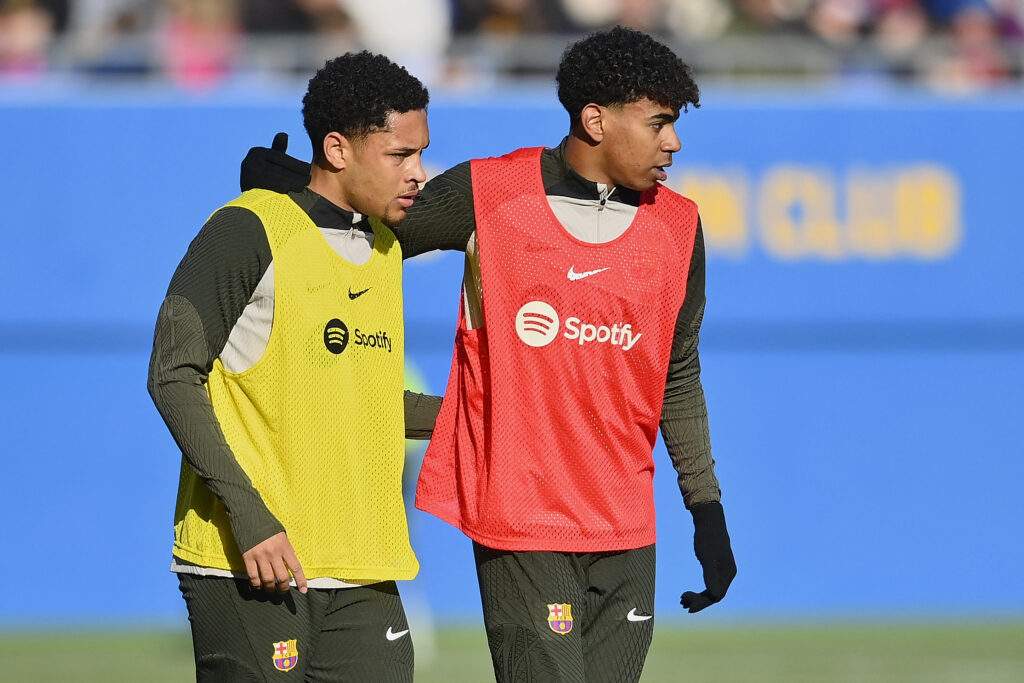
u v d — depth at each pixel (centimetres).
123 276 3500
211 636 1202
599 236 1303
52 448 3453
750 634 3347
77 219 3491
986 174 3769
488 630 1326
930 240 3747
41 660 2889
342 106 1211
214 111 3556
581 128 1292
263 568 1127
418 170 1233
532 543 1290
